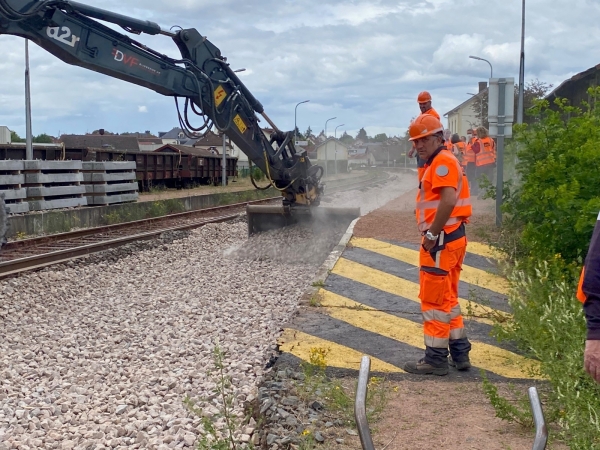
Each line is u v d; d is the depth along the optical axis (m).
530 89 43.31
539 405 2.73
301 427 4.86
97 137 87.31
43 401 6.23
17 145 26.31
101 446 5.20
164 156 36.44
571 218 8.16
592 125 9.24
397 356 6.39
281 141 15.47
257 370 6.57
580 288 3.04
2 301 10.12
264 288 10.64
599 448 3.82
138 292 11.09
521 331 6.23
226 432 5.13
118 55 11.78
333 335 6.98
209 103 13.33
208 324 8.63
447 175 5.62
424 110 10.55
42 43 10.97
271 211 15.65
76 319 9.41
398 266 9.66
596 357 2.90
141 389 6.46
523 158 10.80
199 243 16.56
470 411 5.09
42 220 18.42
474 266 9.59
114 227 18.66
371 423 4.88
